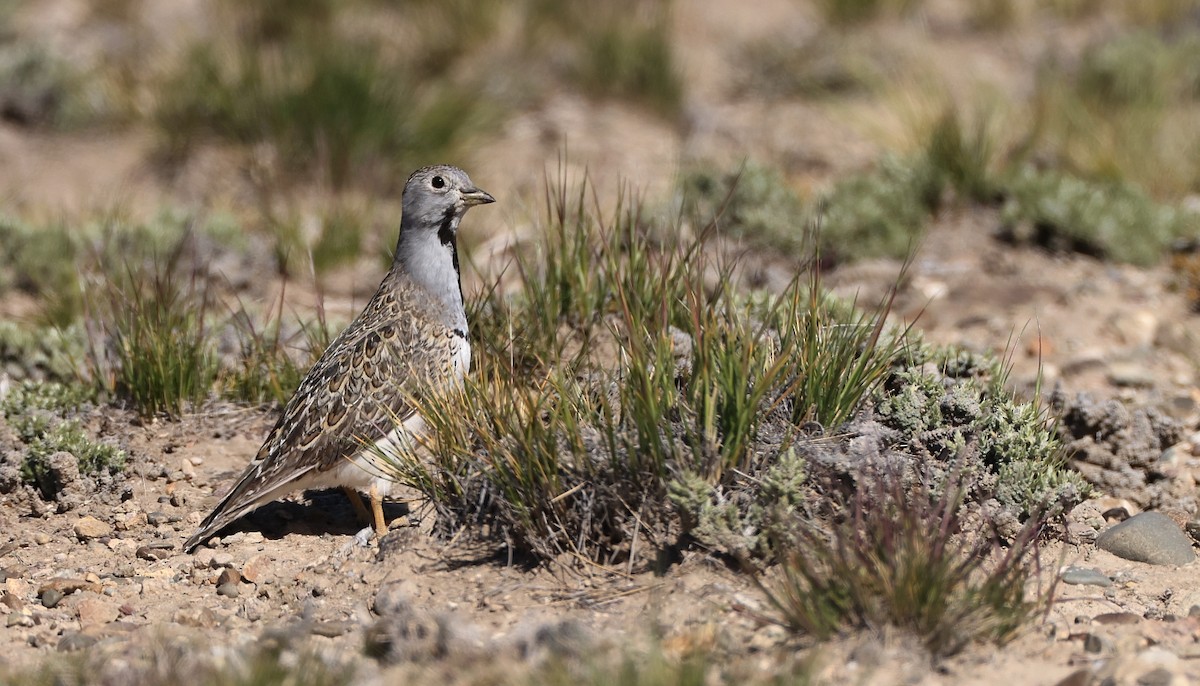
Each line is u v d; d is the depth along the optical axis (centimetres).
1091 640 811
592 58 2278
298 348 1266
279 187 1919
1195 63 2175
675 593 879
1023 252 1658
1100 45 2259
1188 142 1903
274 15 2381
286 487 1012
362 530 1017
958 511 929
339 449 1005
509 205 1777
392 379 1022
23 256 1564
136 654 829
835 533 900
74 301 1441
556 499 909
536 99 2247
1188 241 1655
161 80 2169
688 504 893
